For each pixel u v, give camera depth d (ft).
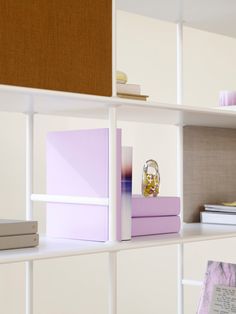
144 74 11.75
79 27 4.77
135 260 11.46
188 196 7.39
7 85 4.29
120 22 11.46
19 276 10.44
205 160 7.61
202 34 11.94
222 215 7.08
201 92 11.97
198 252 11.75
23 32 4.41
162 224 5.83
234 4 6.20
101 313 11.35
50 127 10.99
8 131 10.50
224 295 6.12
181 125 7.29
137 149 11.65
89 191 5.39
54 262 10.73
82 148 5.47
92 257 11.20
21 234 4.79
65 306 10.90
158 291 11.70
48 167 5.85
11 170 10.52
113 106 5.12
